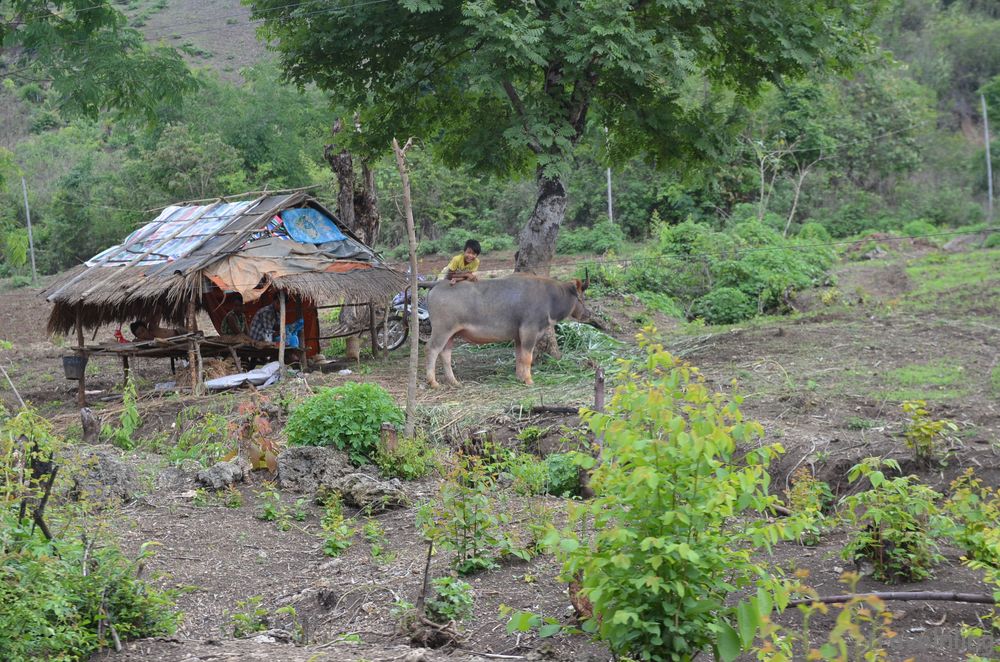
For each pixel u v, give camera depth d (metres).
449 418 11.02
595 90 14.21
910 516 5.95
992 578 5.26
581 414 4.86
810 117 34.88
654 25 13.80
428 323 16.59
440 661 5.12
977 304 16.77
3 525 5.45
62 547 5.63
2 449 6.66
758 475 4.48
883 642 5.16
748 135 33.09
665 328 17.50
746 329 15.45
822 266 22.73
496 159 14.91
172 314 14.91
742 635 4.13
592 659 5.12
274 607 6.44
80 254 40.16
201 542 7.71
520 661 5.16
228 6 71.88
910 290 19.73
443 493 6.89
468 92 15.43
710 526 4.51
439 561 6.87
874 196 35.00
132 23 67.94
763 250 21.12
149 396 13.98
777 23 13.80
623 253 29.80
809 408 10.41
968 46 47.75
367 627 5.88
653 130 14.88
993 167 39.16
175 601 6.45
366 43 14.38
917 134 37.56
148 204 37.50
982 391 10.80
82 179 40.94
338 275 14.15
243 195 15.38
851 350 13.25
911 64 46.84
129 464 9.59
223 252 13.65
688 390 4.59
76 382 16.61
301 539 7.84
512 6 13.54
